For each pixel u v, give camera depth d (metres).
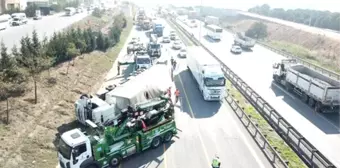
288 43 70.31
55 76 32.78
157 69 33.34
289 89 34.22
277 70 37.28
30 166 18.02
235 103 29.20
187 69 44.97
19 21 66.38
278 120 23.64
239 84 35.81
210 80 30.33
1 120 21.84
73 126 23.95
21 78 26.58
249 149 20.92
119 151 18.72
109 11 125.06
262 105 27.75
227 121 25.88
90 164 17.27
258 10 131.25
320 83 28.06
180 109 28.77
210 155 20.16
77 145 16.39
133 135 19.55
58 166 18.38
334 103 27.00
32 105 25.30
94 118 22.98
